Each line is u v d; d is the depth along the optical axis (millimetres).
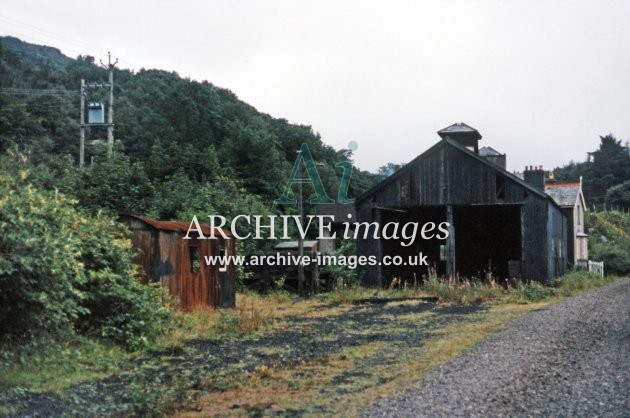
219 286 20047
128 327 12711
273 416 7516
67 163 29938
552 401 7512
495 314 17641
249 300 23359
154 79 86625
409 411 7270
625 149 106500
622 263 40344
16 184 11109
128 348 12438
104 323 12711
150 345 12883
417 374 9422
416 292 24781
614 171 102125
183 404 8250
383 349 12359
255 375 10039
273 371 10359
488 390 8102
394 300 23469
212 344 13531
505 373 9062
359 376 9789
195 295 18312
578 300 19812
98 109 42125
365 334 14781
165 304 15273
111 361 11234
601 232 58438
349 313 19688
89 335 12438
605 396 7617
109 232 14391
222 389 9133
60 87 68500
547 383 8422
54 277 10312
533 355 10359
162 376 10211
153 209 26344
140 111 67250
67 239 10945
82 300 12289
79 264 11234
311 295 25078
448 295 23344
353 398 8203
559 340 11773
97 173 27453
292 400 8281
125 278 13539
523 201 27469
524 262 27297
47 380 9609
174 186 30438
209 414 7695
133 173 28719
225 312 17797
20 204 10227
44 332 10758
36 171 25375
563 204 40438
